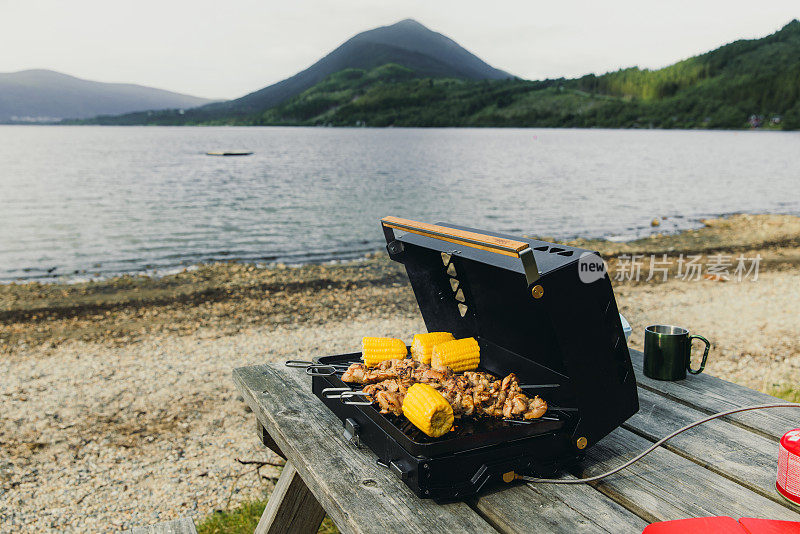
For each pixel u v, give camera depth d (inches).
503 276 63.1
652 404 81.5
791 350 293.0
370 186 1470.2
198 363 293.0
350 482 56.2
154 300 435.8
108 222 905.5
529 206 1066.7
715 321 350.6
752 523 47.6
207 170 2084.2
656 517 52.6
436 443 51.3
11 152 3432.6
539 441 57.1
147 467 188.9
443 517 50.8
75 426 219.1
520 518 51.8
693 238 707.4
